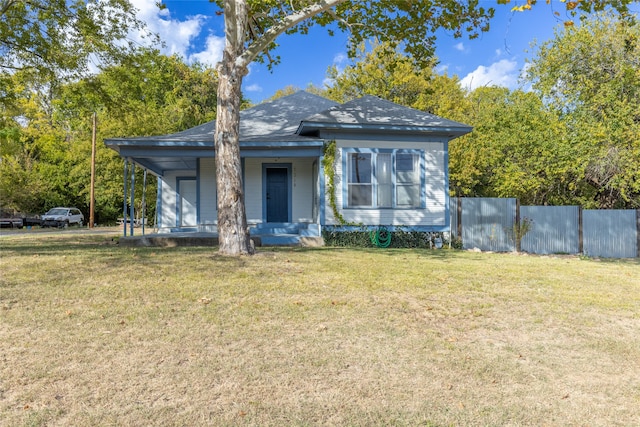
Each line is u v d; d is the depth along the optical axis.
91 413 2.59
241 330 4.20
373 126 12.41
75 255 8.56
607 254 14.37
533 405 2.87
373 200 12.83
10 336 3.86
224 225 8.91
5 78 14.88
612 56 17.52
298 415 2.64
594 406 2.87
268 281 6.32
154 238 11.28
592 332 4.43
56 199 31.77
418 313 4.95
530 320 4.79
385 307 5.14
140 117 24.52
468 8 10.45
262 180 14.91
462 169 21.97
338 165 12.72
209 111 33.94
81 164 29.03
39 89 15.88
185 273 6.68
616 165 16.44
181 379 3.10
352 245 12.50
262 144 12.38
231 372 3.25
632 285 6.93
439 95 26.80
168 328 4.19
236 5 9.01
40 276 6.27
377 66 27.42
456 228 13.94
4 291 5.37
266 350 3.71
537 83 19.77
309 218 14.88
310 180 14.97
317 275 6.87
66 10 13.72
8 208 29.77
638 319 4.90
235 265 7.50
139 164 14.88
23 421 2.48
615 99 16.62
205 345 3.78
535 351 3.88
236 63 8.85
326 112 13.17
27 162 30.64
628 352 3.88
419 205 13.03
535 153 19.14
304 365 3.42
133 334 4.00
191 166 15.92
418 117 13.23
